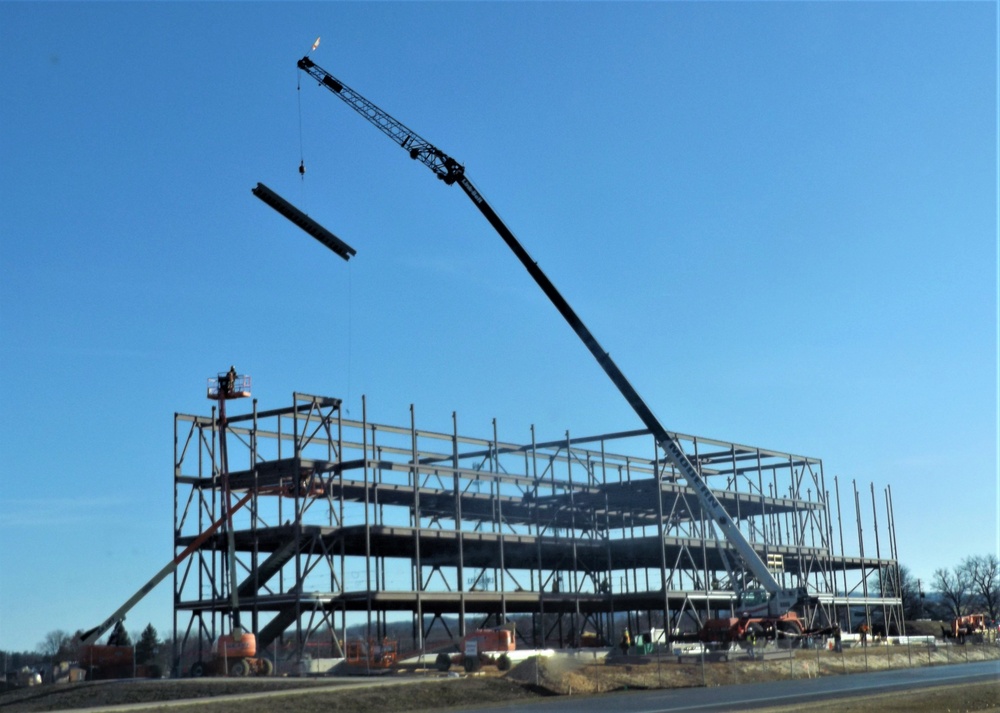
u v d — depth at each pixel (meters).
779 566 99.69
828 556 110.56
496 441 92.31
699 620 93.00
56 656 84.88
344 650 74.56
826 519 111.19
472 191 73.75
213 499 78.25
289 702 48.66
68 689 59.88
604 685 59.66
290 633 95.00
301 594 73.00
